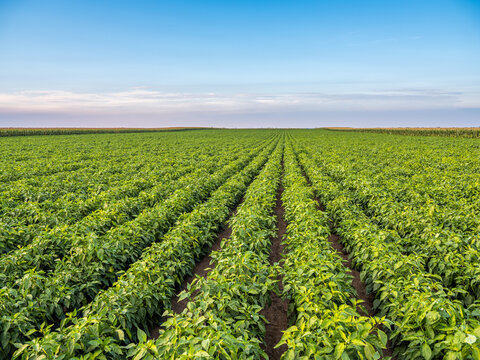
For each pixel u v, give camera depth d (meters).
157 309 6.38
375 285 6.67
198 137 73.44
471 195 13.49
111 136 72.75
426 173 19.14
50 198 13.74
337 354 3.92
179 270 7.89
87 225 9.12
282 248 10.84
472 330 4.05
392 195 13.74
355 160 26.12
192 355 3.78
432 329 4.45
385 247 7.28
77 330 4.51
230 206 14.50
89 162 26.17
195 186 15.42
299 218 9.94
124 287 5.94
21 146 40.41
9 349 4.82
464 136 65.81
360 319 4.50
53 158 27.95
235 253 7.28
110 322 5.10
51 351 4.17
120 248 8.07
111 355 4.78
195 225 9.98
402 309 5.05
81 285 6.65
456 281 6.47
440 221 9.70
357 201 14.12
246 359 4.10
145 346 4.15
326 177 18.22
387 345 5.93
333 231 11.80
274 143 54.75
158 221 10.30
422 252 7.86
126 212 11.47
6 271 6.65
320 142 50.16
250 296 5.88
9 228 8.91
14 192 13.74
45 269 7.59
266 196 12.95
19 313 5.08
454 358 3.84
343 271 6.46
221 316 5.16
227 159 29.09
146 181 17.09
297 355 4.15
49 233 8.12
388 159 25.88
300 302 5.42
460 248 7.35
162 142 53.28
